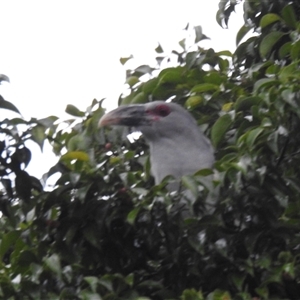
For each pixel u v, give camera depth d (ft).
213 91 46.62
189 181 35.81
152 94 48.14
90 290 35.01
